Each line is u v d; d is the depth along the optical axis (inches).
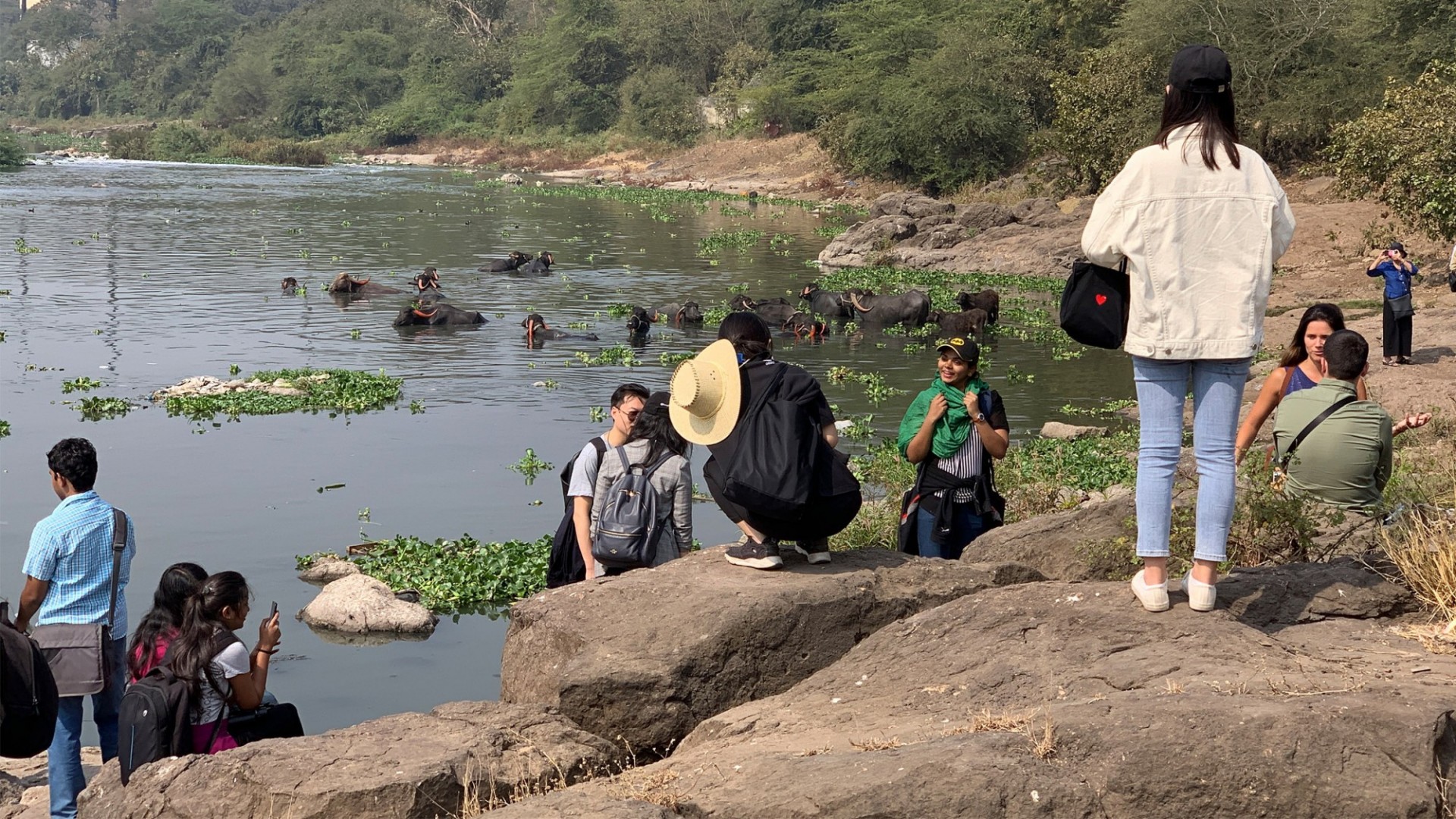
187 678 234.4
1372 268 748.0
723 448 234.8
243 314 1087.6
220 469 601.3
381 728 208.5
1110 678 184.5
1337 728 156.0
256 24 6181.1
